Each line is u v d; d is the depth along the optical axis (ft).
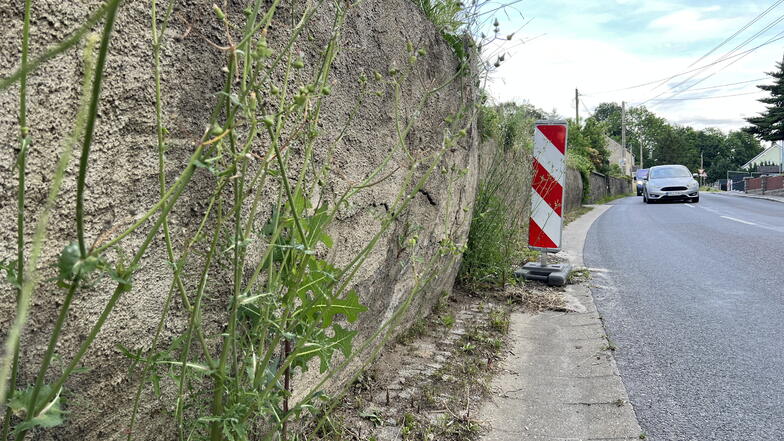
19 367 3.79
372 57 8.43
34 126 3.72
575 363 11.07
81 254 2.46
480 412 8.64
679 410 9.10
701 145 383.45
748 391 9.93
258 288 6.01
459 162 12.92
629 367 11.07
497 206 17.39
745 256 25.77
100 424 4.47
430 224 11.40
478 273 16.84
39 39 3.69
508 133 24.39
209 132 3.26
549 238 19.08
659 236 34.94
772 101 174.09
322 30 6.93
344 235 8.10
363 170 8.36
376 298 9.55
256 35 5.31
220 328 5.65
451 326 12.72
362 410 8.29
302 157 6.65
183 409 4.91
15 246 3.67
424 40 10.45
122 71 4.30
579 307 15.61
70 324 4.12
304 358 6.23
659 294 17.75
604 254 26.73
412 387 9.21
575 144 87.10
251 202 5.72
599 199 97.04
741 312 15.51
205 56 5.07
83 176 2.26
